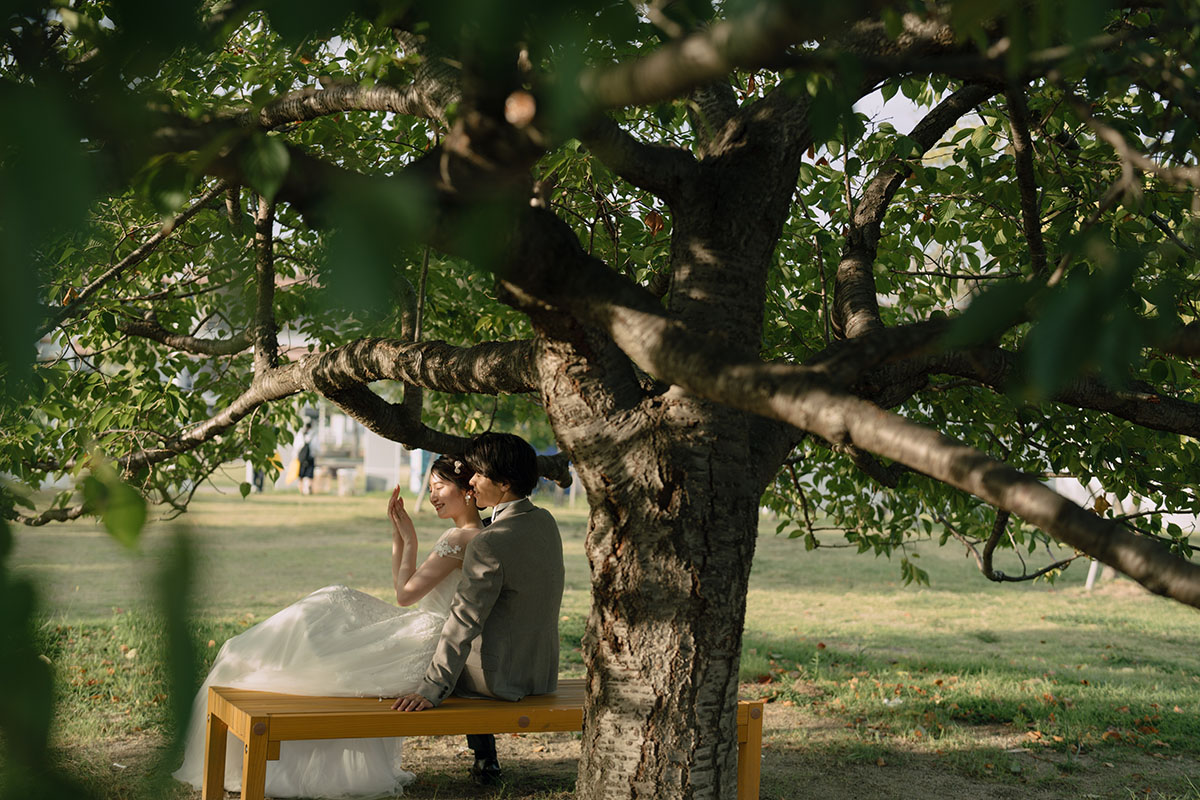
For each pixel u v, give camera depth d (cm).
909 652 961
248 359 595
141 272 538
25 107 60
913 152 379
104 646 748
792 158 291
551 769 560
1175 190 371
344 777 486
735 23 98
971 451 149
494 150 118
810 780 557
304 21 93
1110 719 701
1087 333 84
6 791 60
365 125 545
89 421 498
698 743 289
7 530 69
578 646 912
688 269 288
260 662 445
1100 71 206
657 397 292
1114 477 512
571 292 186
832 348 344
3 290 57
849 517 643
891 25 156
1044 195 457
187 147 104
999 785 556
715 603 290
